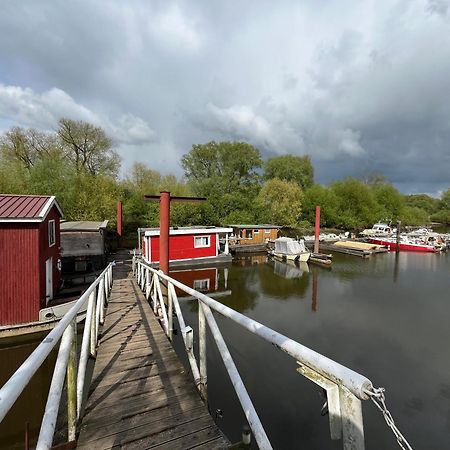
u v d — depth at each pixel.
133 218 29.25
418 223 48.19
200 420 2.42
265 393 5.66
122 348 3.99
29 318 7.79
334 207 39.34
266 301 11.77
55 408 1.71
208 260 17.73
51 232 9.95
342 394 1.10
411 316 10.26
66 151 28.52
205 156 37.44
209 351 7.14
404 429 5.03
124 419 2.42
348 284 14.52
